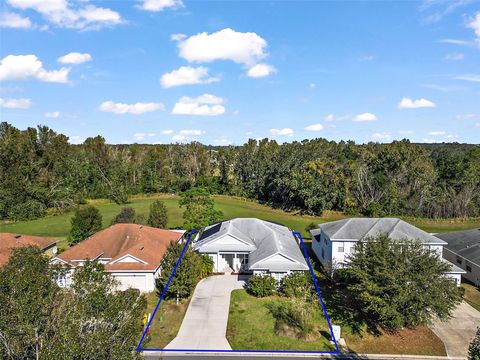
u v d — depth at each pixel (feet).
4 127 248.11
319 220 195.42
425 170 213.87
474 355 50.75
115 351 37.24
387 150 224.74
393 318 67.82
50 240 120.37
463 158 249.96
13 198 190.80
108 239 111.45
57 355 34.47
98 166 269.64
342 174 216.54
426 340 72.84
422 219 198.70
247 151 279.90
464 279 108.06
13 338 36.88
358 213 208.54
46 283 41.22
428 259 74.18
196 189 169.17
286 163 227.61
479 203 207.41
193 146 298.76
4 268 46.93
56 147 255.09
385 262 72.79
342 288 96.37
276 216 201.26
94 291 39.42
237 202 247.29
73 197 223.10
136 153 320.29
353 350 68.85
